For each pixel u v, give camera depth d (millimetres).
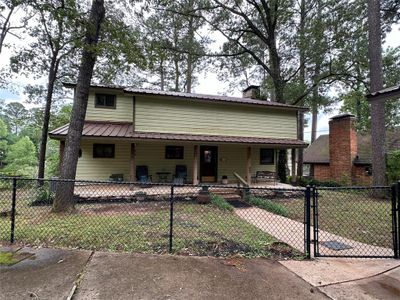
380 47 11602
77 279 2957
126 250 4027
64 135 10344
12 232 4289
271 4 17922
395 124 15633
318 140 23391
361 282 3127
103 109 12852
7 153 31438
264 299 2664
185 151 13773
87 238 4582
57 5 7562
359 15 15031
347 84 17656
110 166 12469
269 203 8867
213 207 8555
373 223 6848
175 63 24250
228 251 4121
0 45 12188
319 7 16734
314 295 2783
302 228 6086
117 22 8234
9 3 7645
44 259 3539
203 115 12820
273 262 3742
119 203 9172
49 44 12891
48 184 9258
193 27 19312
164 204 9039
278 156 17234
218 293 2752
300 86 17547
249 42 20094
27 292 2643
